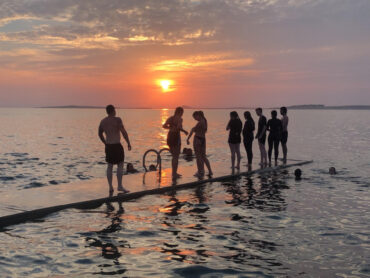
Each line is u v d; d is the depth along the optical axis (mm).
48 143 31922
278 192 10570
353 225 7453
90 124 77312
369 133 47594
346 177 13297
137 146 29672
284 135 15781
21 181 13727
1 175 14984
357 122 94000
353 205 9125
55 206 8266
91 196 9188
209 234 6852
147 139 37656
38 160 20188
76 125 72500
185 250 6055
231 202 9336
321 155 22188
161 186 10562
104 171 16438
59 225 7320
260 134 14492
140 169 16172
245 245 6289
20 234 6789
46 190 9859
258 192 10531
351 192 10664
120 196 9344
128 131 52406
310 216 8109
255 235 6809
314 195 10227
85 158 21203
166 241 6469
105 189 10023
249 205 9047
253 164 15336
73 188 10125
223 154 22812
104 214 8117
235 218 7910
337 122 94125
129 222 7555
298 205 9094
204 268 5348
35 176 14891
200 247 6191
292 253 5934
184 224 7461
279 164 15375
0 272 5164
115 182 11016
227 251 6012
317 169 15203
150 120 108125
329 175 13703
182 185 10938
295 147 27984
